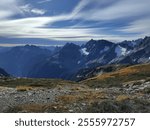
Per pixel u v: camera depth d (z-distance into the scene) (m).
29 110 27.23
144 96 38.31
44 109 27.53
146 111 26.45
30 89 54.41
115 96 37.69
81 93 43.62
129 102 29.59
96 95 37.28
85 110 27.03
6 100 36.03
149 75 130.75
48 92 46.72
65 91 49.31
